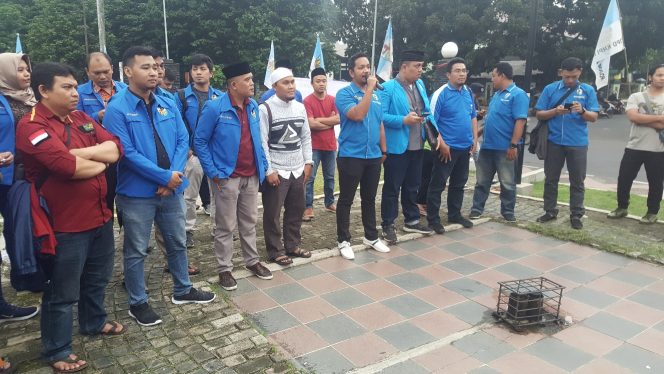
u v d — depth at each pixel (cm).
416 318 350
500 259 466
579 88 547
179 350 300
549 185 572
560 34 2456
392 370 286
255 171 396
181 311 349
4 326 330
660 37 2292
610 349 311
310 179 582
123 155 303
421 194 623
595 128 1944
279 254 446
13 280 284
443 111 531
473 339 321
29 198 255
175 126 337
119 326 320
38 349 302
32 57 2534
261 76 2578
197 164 468
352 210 635
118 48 2712
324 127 582
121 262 442
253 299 377
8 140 301
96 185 277
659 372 287
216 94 483
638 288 403
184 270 356
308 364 292
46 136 251
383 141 478
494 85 573
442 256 473
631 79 3259
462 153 537
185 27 2572
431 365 291
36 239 255
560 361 297
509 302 345
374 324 341
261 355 295
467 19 2277
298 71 2633
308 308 363
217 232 389
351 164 449
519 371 286
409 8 2425
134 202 317
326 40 2772
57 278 271
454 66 526
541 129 570
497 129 562
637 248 484
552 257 472
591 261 462
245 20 2456
